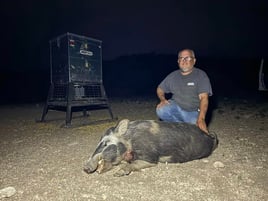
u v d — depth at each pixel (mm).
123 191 1355
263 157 1828
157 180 1479
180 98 2078
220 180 1464
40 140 2369
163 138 1690
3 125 3111
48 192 1357
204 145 1816
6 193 1316
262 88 6742
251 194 1305
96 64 3076
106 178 1520
